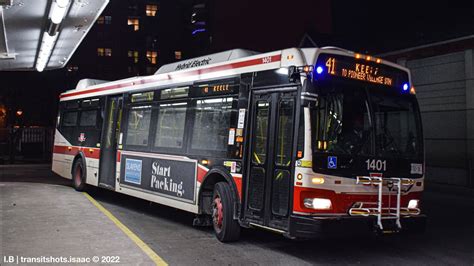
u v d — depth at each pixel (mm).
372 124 6895
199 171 8523
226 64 8203
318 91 6500
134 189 10758
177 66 10188
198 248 7297
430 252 7508
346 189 6473
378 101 7074
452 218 11203
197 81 8992
